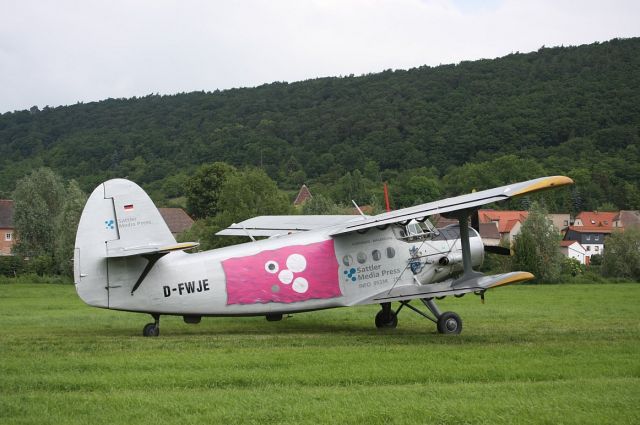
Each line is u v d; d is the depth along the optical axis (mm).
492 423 8266
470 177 120000
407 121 157000
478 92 171500
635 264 53781
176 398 9430
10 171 148875
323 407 8945
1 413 8766
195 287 15898
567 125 148000
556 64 181375
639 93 156750
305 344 14508
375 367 11547
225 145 155500
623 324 18766
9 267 54719
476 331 17312
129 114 188250
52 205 70062
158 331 16188
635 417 8453
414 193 116125
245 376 10773
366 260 17062
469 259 16531
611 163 132250
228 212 49656
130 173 145125
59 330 17688
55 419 8492
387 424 8305
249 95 196500
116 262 15570
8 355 12922
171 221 86750
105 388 10188
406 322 20062
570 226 106938
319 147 153875
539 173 119938
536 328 17891
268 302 16297
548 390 9812
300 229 18453
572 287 41344
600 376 10977
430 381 10688
